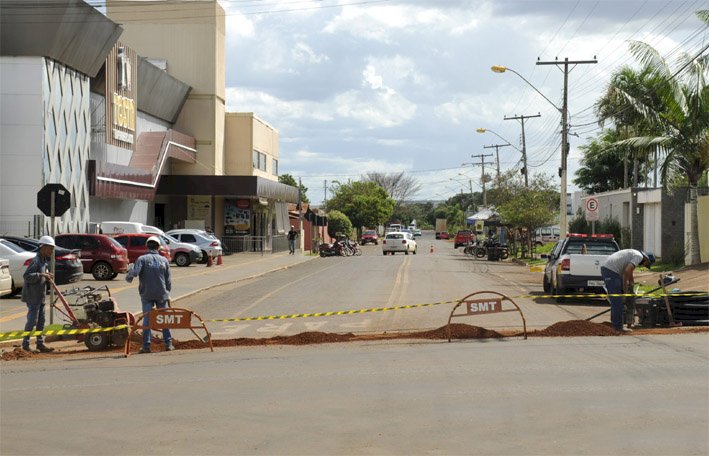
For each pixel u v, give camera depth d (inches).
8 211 1371.8
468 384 408.5
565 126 1567.4
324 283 1222.3
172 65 2380.7
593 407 352.5
